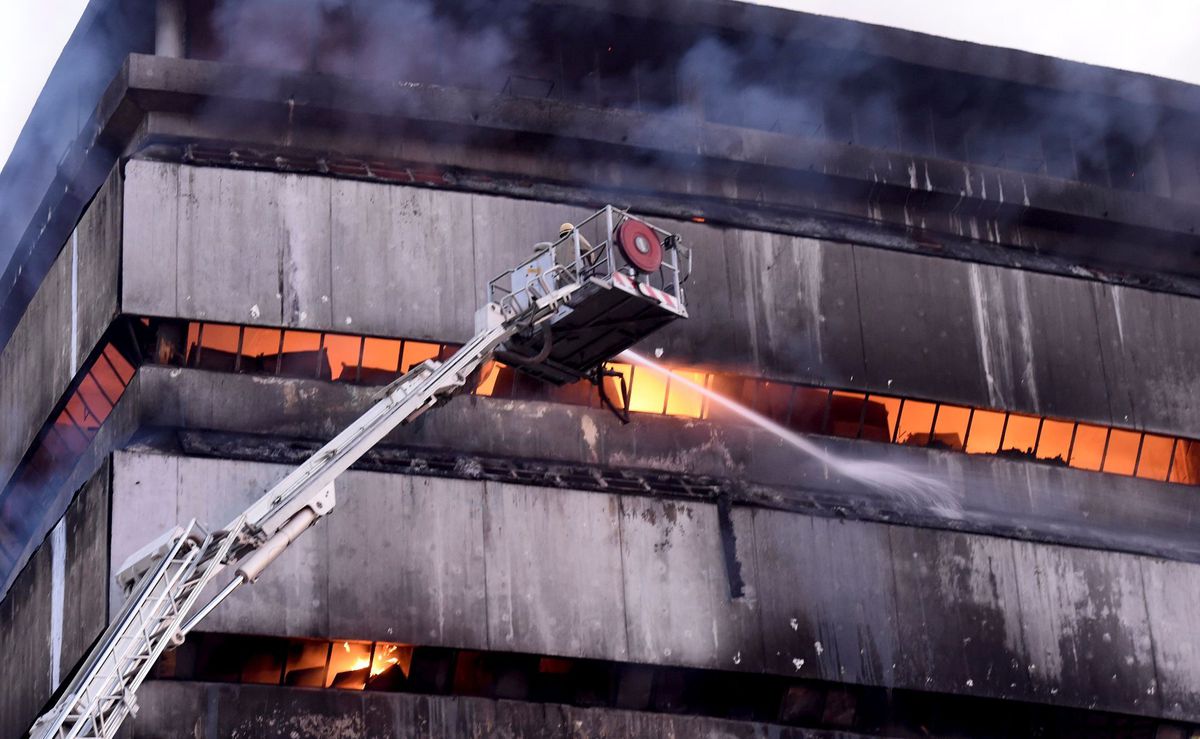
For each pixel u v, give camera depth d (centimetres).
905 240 5934
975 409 5788
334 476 3027
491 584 5047
